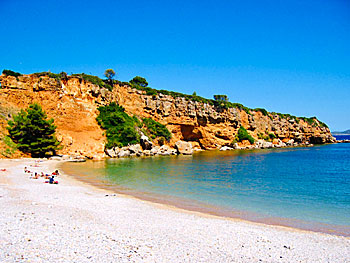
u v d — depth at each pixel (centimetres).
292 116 12862
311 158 6106
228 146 9481
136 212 1622
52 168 3756
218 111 9606
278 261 1012
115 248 1038
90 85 6631
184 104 8725
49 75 6162
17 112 5331
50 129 4888
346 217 1689
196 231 1319
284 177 3409
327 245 1195
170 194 2320
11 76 5791
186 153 7144
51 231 1162
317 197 2267
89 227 1262
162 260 960
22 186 2256
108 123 6362
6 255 905
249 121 10656
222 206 1931
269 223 1542
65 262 890
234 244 1166
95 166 4228
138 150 6347
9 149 4397
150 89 8531
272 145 10319
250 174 3669
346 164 4931
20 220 1273
